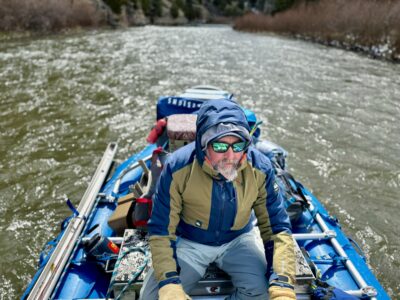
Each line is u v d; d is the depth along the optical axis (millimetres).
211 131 1620
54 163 4996
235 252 1974
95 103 7660
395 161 5324
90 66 11414
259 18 30484
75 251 2527
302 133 6297
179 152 1848
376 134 6332
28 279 3076
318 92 8953
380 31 15641
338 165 5164
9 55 12812
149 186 2596
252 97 8414
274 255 1838
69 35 20594
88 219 2918
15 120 6570
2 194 4258
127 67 11477
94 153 5320
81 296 2219
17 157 5145
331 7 21375
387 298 2332
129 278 1970
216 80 9992
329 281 2393
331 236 2766
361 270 2555
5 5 18875
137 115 6957
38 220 3822
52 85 8961
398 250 3512
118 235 2756
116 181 3529
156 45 17359
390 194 4492
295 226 2953
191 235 1964
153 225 1845
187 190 1785
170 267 1761
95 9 27469
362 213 4094
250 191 1826
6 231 3639
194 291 2031
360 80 10281
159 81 9727
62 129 6184
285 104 7910
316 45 18750
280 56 14539
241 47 17375
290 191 2938
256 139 3545
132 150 5434
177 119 3359
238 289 1929
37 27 20406
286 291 1712
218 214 1831
